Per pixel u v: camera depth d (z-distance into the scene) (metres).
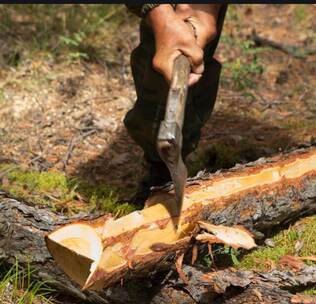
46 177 5.17
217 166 5.52
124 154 5.64
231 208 4.07
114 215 4.68
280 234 4.59
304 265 4.18
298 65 7.22
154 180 4.85
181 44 3.59
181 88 3.48
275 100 6.62
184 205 3.87
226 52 7.32
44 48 6.88
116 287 3.69
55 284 3.91
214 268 3.95
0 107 6.06
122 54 7.12
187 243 3.70
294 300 3.60
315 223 4.68
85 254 3.45
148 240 3.62
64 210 4.84
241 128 6.12
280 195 4.32
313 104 6.56
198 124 4.68
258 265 4.29
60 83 6.46
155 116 4.52
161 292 3.65
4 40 6.90
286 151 4.66
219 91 6.70
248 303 3.61
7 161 5.42
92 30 7.33
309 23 8.03
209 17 3.86
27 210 3.91
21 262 3.92
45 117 6.03
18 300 3.93
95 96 6.41
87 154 5.65
